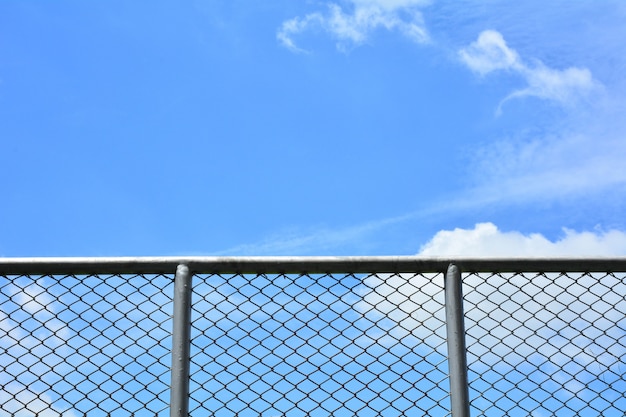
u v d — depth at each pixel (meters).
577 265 2.57
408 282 2.56
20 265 2.49
